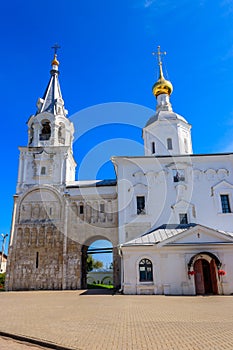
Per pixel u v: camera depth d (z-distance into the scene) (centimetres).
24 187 3666
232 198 3077
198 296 2097
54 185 3650
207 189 3122
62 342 764
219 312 1259
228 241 2373
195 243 2367
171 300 1814
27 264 3350
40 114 3934
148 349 682
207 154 3225
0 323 1073
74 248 3397
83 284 3428
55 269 3319
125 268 2389
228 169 3197
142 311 1316
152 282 2331
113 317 1154
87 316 1193
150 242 2466
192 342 743
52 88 4309
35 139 3862
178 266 2331
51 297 2239
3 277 4734
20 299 2105
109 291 2870
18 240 3447
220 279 2255
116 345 721
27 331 915
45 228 3484
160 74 4128
